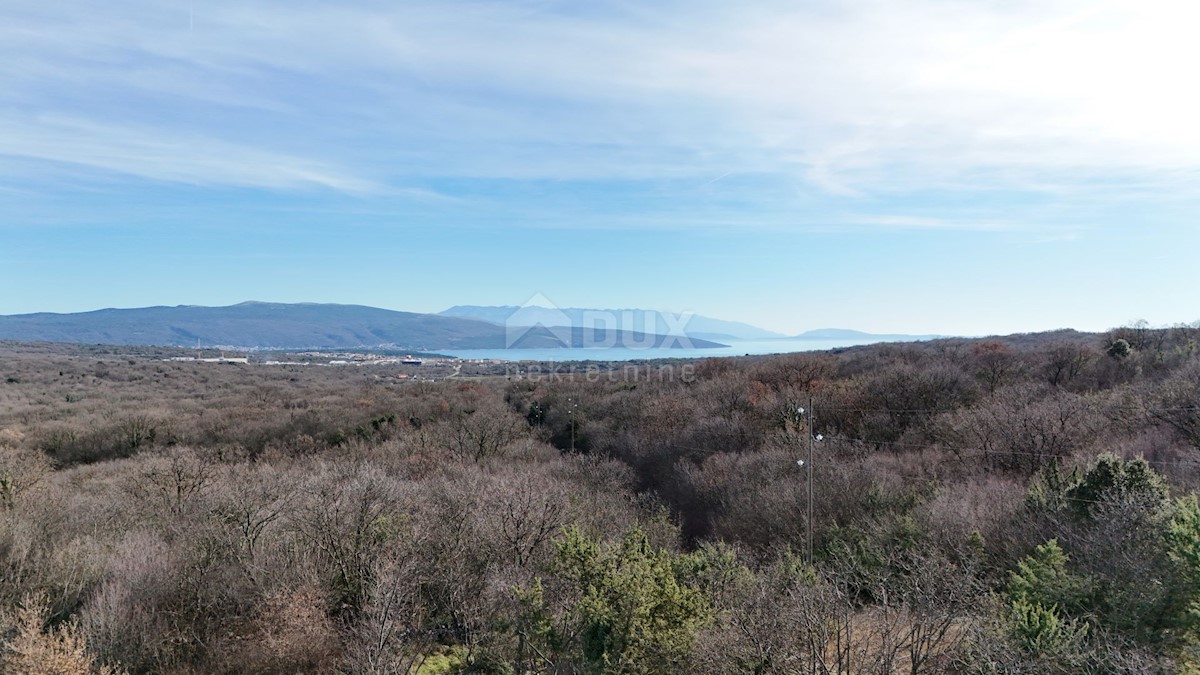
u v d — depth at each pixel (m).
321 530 20.11
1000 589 17.70
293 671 16.58
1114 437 29.61
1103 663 10.86
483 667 15.73
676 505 36.41
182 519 24.44
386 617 15.37
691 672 11.88
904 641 12.36
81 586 18.30
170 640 17.31
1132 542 14.52
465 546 20.33
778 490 29.06
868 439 38.44
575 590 13.66
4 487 26.72
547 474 35.03
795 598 12.37
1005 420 31.44
